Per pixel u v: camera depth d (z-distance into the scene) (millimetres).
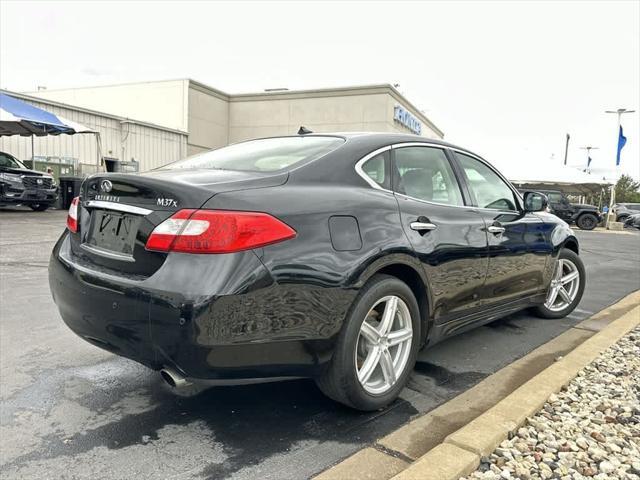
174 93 24344
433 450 2344
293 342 2375
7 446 2449
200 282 2170
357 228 2641
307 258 2391
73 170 17156
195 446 2488
